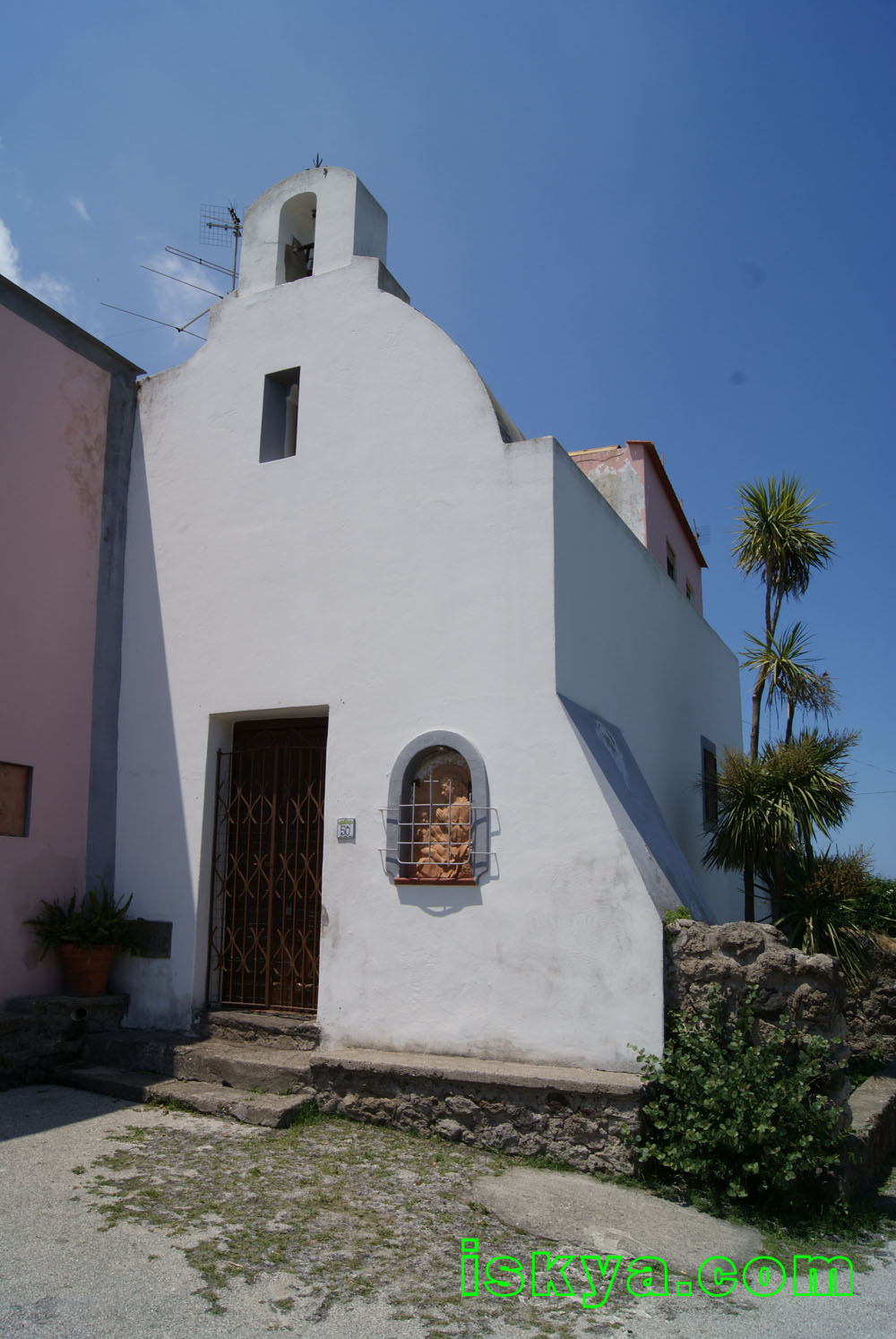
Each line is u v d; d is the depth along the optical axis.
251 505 8.84
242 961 8.30
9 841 8.12
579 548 8.04
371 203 9.41
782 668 11.12
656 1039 6.28
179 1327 3.82
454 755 7.54
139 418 9.79
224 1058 7.27
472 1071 6.41
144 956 8.49
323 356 8.76
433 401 8.10
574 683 7.62
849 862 10.16
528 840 6.96
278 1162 5.82
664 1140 5.95
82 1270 4.26
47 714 8.55
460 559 7.70
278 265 9.45
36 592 8.59
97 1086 7.39
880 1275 4.96
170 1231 4.71
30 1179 5.36
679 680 11.62
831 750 9.80
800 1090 5.72
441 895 7.21
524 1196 5.52
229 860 8.62
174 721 8.85
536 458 7.57
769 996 6.13
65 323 9.11
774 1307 4.49
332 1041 7.41
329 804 7.83
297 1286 4.22
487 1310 4.17
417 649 7.73
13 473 8.49
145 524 9.45
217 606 8.83
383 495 8.16
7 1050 7.52
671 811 10.77
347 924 7.55
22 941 8.17
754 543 11.48
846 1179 5.90
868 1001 10.98
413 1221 5.05
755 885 10.40
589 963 6.59
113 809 8.99
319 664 8.16
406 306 8.40
